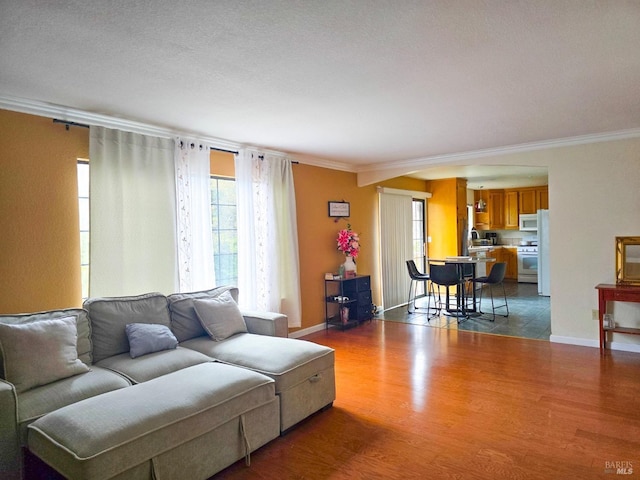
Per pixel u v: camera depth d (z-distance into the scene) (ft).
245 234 14.82
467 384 11.46
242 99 9.95
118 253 11.17
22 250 9.81
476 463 7.54
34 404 7.16
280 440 8.63
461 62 7.98
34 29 6.45
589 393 10.61
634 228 14.21
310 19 6.25
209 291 12.38
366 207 21.70
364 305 19.66
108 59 7.61
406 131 13.44
